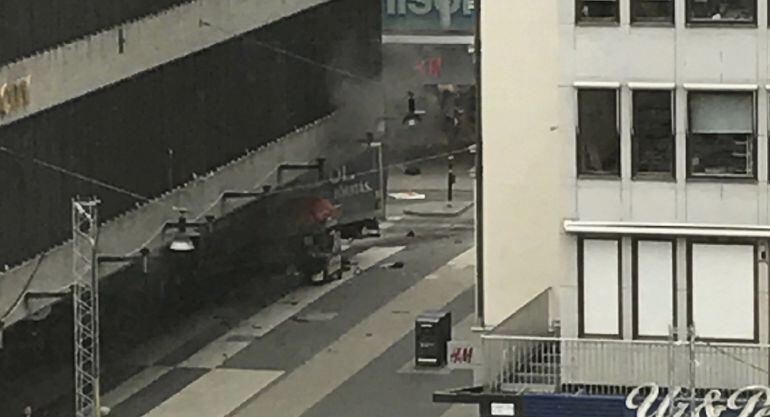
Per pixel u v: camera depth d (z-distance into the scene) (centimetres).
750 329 5331
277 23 8031
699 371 5297
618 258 5381
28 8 6384
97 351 6191
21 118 6366
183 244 7106
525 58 5706
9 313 6344
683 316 5356
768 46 5281
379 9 8906
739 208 5322
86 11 6694
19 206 6375
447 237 9169
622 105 5359
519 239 5791
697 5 5319
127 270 6975
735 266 5328
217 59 7588
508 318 5519
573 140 5388
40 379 6494
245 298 7912
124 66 6925
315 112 8406
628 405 5262
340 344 7319
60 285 6575
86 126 6712
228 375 6931
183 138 7350
